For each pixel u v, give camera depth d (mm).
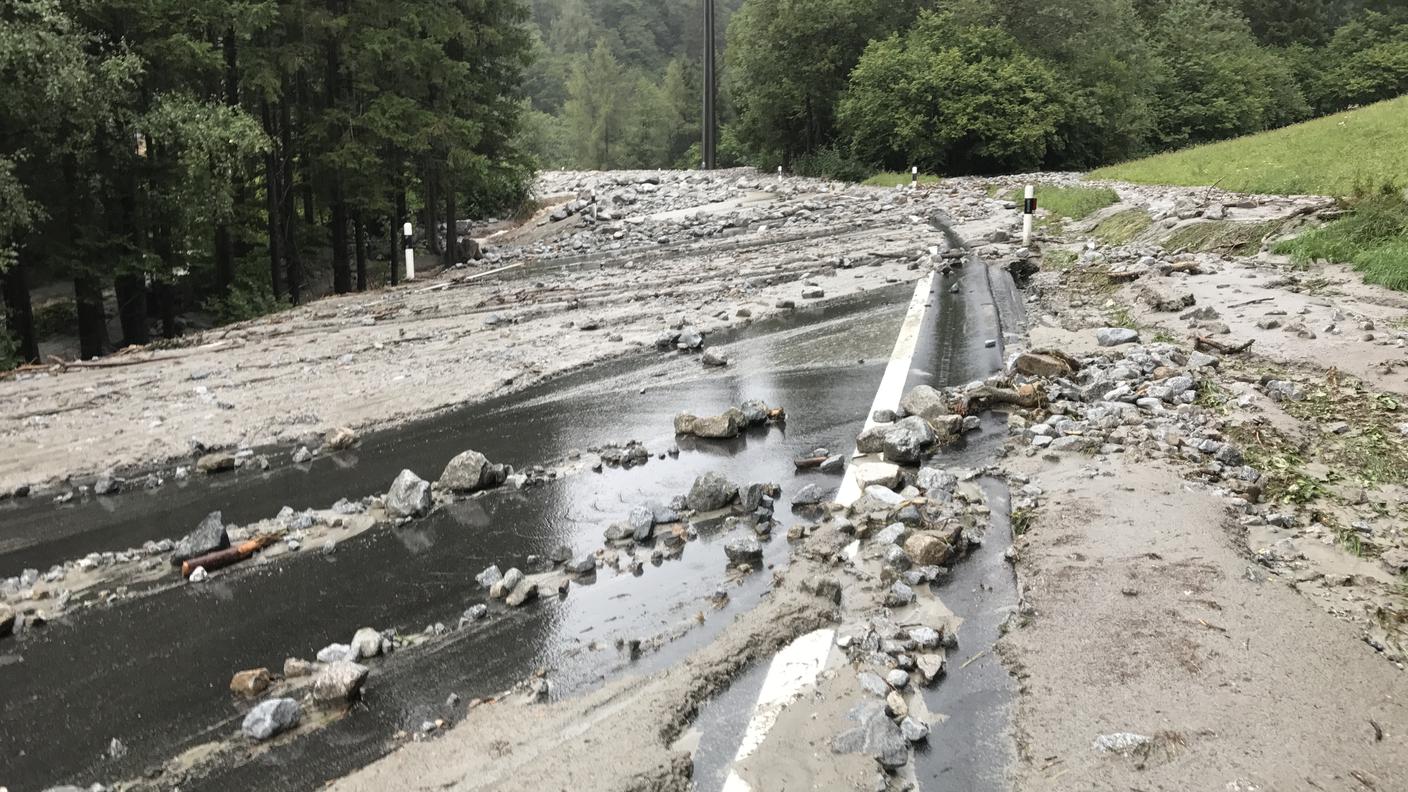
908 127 42906
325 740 3348
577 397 8344
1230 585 3975
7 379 10156
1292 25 80938
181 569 4992
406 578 4789
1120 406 6641
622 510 5613
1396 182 13750
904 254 16297
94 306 16328
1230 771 2807
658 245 24188
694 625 4086
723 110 78375
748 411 7141
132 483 6566
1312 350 7703
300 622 4359
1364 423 6098
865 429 6828
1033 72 43000
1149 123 50750
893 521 4984
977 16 45625
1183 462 5574
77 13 14484
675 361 9547
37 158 15195
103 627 4383
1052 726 3137
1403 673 3328
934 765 3014
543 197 39812
